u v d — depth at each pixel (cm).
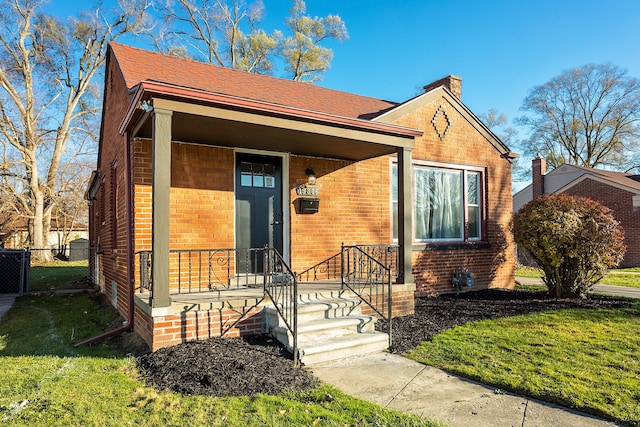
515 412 332
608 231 794
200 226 657
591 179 2023
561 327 585
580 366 427
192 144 661
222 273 671
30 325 680
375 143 666
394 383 399
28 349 523
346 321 533
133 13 2367
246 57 2484
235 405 335
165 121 468
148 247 598
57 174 2577
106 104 923
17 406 336
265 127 560
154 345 466
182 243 640
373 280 718
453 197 954
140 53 805
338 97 966
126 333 573
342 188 815
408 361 467
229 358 434
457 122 959
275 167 753
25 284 1066
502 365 437
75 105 2511
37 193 2328
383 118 835
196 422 305
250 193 724
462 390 380
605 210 828
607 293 923
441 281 898
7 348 531
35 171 2327
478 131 995
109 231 846
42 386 381
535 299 827
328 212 795
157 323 470
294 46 2527
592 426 307
